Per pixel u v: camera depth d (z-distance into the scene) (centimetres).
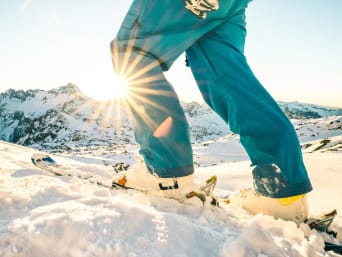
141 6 144
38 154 210
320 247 117
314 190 484
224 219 141
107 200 113
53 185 127
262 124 145
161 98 147
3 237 82
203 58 161
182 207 144
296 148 145
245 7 166
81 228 89
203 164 5669
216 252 96
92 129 14188
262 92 152
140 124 153
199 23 147
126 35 149
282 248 100
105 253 84
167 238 95
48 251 82
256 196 160
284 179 147
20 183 144
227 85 154
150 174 156
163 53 148
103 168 239
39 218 92
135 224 98
